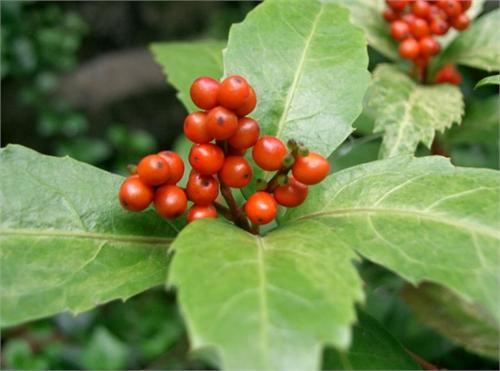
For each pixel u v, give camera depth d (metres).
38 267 0.10
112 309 0.41
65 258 0.10
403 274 0.09
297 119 0.12
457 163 0.24
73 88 0.57
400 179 0.11
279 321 0.08
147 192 0.10
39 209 0.11
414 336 0.20
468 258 0.09
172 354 0.17
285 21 0.13
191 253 0.09
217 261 0.09
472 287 0.09
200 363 0.20
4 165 0.11
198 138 0.10
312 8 0.13
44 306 0.10
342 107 0.12
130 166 0.10
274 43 0.13
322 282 0.08
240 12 0.63
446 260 0.09
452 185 0.11
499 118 0.17
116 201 0.11
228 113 0.10
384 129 0.15
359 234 0.10
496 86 0.28
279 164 0.10
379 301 0.20
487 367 0.21
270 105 0.12
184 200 0.10
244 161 0.10
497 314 0.08
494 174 0.11
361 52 0.13
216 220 0.10
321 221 0.11
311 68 0.12
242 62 0.12
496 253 0.09
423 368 0.14
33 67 0.55
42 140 0.56
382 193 0.11
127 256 0.11
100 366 0.29
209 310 0.08
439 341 0.19
